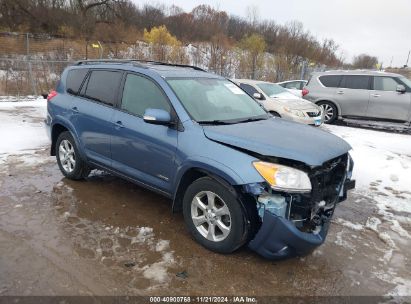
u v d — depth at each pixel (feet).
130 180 14.84
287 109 31.76
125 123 14.34
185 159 12.16
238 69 84.69
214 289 10.27
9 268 10.62
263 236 10.82
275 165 10.65
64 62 58.95
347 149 12.42
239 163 11.02
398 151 28.35
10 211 14.26
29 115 35.53
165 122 12.54
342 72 39.91
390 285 10.94
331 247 12.94
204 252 11.99
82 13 107.96
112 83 15.64
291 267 11.53
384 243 13.43
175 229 13.41
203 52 93.76
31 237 12.38
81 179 17.80
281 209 10.55
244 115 14.52
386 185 19.81
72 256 11.38
